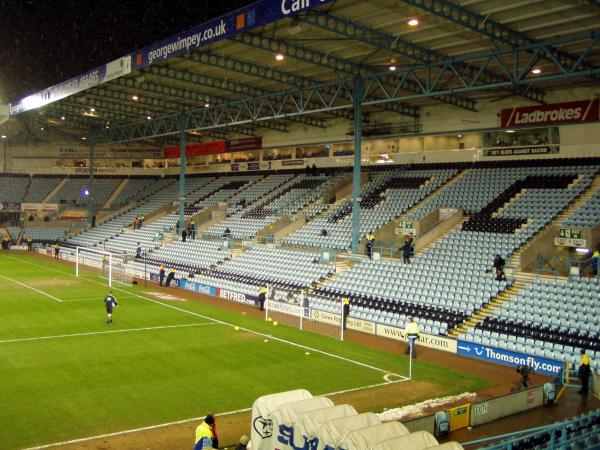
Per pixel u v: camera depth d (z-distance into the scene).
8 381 18.72
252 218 52.31
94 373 20.03
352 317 29.83
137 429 15.37
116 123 59.12
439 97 38.50
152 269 46.41
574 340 23.05
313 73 35.47
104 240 61.38
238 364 21.97
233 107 47.62
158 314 31.11
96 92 43.09
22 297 34.38
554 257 31.50
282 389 19.20
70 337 24.97
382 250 39.28
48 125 62.03
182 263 47.19
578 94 35.44
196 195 64.31
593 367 21.19
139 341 24.83
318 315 31.53
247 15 24.91
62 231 68.88
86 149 74.56
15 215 71.56
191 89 41.88
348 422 10.80
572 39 23.61
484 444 14.57
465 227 35.50
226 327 28.55
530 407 17.78
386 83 36.22
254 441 11.86
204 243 49.78
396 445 9.84
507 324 25.31
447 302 28.61
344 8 23.67
